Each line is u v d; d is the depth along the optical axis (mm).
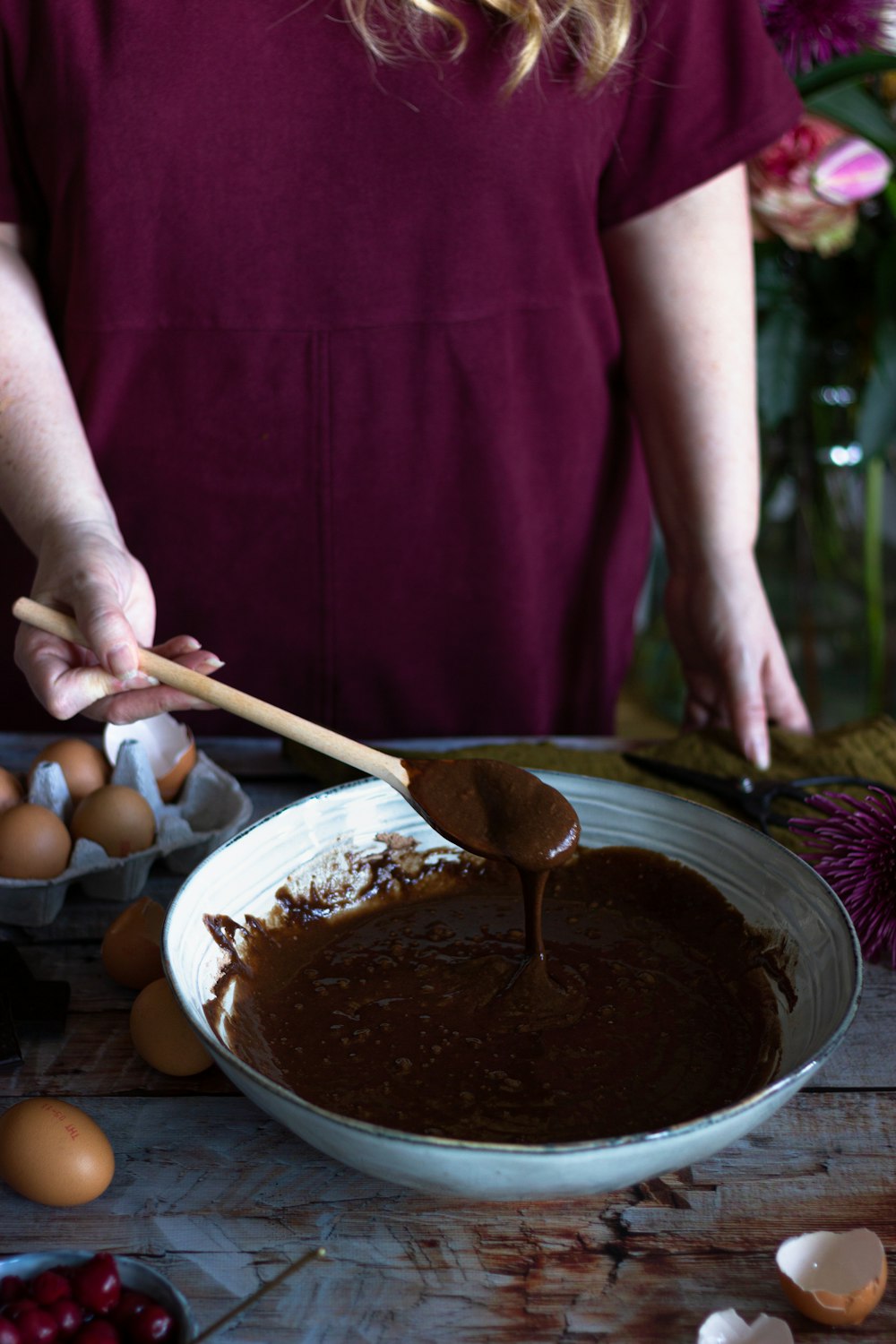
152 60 1148
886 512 3066
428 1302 660
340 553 1393
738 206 1344
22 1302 608
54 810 1021
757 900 857
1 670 1496
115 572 973
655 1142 603
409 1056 772
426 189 1229
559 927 902
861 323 1900
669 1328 645
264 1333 641
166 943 746
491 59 1187
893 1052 842
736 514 1319
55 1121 721
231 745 1281
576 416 1410
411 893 948
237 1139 771
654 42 1229
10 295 1216
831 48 1426
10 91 1196
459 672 1483
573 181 1268
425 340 1298
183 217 1218
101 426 1325
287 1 1145
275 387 1304
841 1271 659
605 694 1591
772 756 1192
